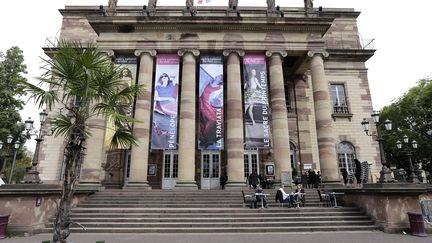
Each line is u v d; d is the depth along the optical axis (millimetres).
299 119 25203
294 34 22344
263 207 14727
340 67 26422
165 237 10758
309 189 17906
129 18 21609
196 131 24516
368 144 24812
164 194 16562
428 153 32781
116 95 8812
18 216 11641
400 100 36938
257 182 18344
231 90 20781
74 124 8008
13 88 30062
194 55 21531
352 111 25469
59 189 13273
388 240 10094
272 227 12242
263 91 20844
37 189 12047
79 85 8094
